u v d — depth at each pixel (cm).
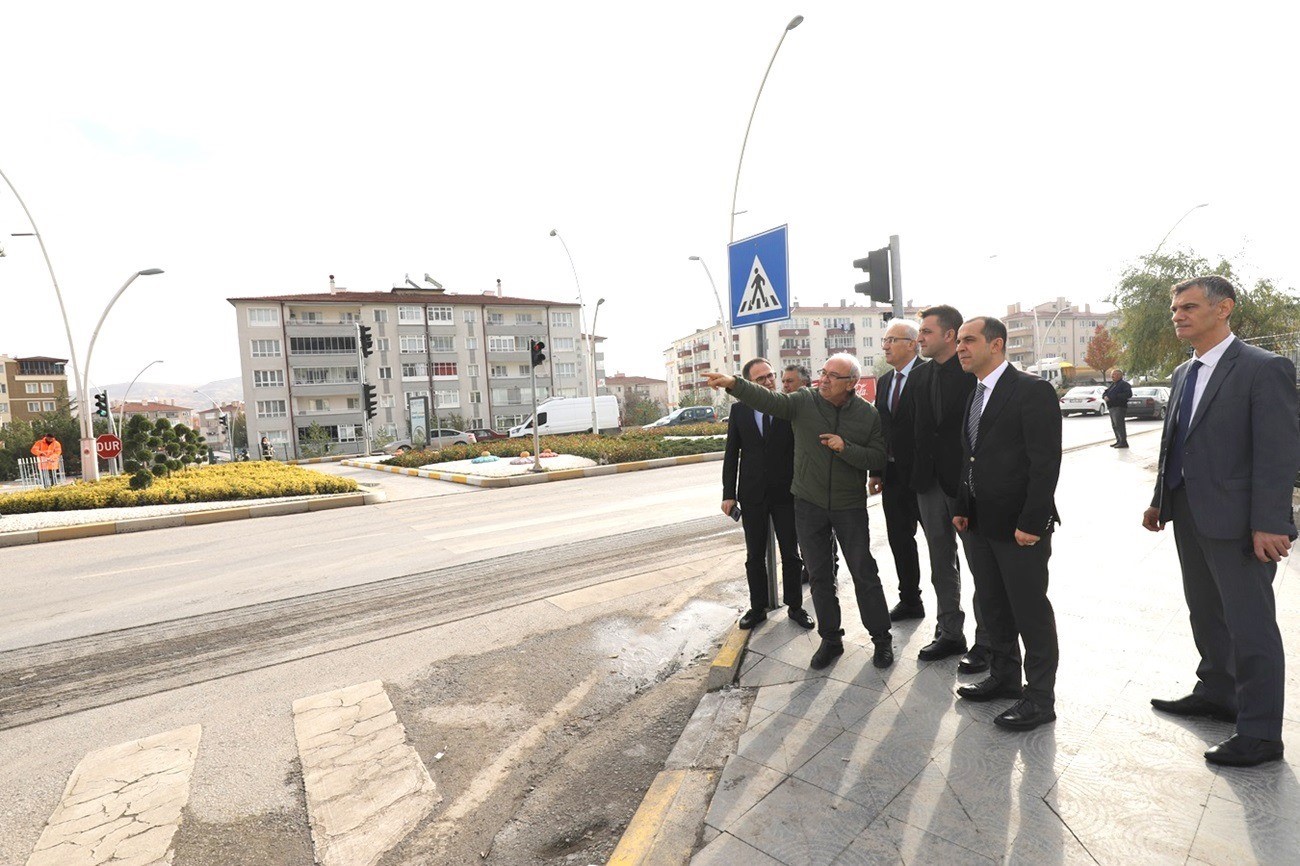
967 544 309
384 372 5656
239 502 1263
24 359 8556
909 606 420
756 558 425
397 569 673
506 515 1001
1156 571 472
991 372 293
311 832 261
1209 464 249
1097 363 5925
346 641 470
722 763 272
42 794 295
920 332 353
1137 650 341
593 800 274
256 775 304
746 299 512
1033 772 245
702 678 383
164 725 357
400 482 1723
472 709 360
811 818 229
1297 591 400
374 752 320
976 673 331
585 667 407
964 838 212
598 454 1788
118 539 995
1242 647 242
